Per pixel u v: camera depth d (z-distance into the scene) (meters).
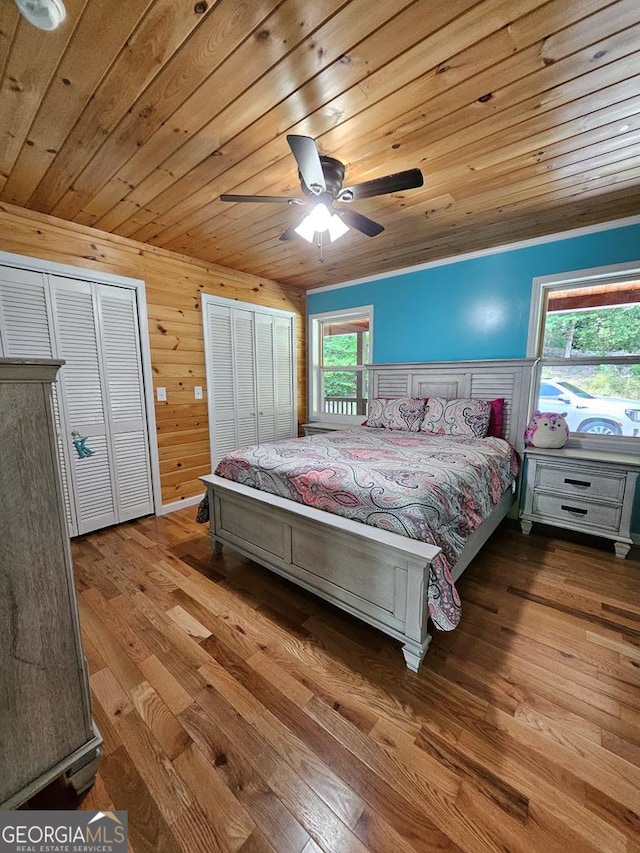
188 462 3.43
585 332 2.85
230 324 3.67
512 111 1.44
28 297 2.38
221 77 1.27
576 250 2.69
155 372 3.11
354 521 1.66
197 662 1.54
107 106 1.41
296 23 1.07
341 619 1.82
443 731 1.24
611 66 1.21
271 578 2.20
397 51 1.16
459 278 3.27
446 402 3.16
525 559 2.39
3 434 0.83
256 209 2.31
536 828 0.96
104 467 2.86
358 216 1.91
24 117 1.46
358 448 2.47
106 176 1.93
